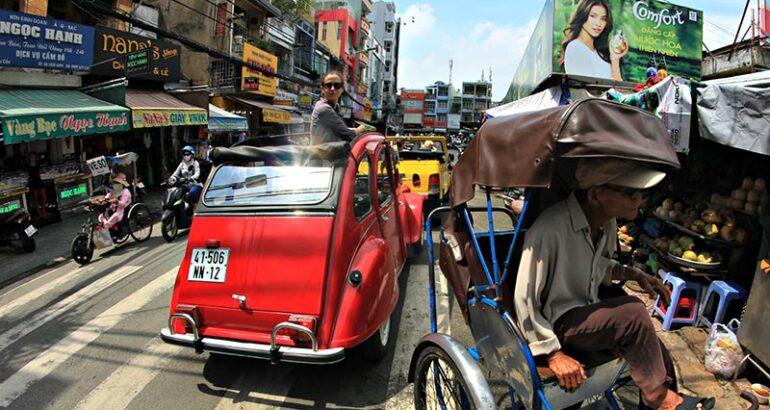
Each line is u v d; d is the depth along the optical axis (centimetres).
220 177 334
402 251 470
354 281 291
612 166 179
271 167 328
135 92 1055
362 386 313
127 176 732
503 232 265
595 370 200
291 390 308
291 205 303
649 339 180
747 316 311
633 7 801
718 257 381
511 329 191
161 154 1296
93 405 292
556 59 781
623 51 806
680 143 372
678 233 433
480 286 221
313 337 272
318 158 313
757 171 391
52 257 621
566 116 176
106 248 673
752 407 227
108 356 354
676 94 370
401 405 291
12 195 725
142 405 291
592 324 183
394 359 349
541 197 235
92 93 898
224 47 1612
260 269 293
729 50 808
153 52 1077
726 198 397
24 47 756
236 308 294
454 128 5984
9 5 908
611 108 185
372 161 378
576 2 779
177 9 1556
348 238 300
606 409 222
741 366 307
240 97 1708
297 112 2159
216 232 309
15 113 645
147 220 732
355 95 3425
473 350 252
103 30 923
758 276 305
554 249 190
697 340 361
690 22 830
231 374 329
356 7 4006
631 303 185
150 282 524
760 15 743
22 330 400
